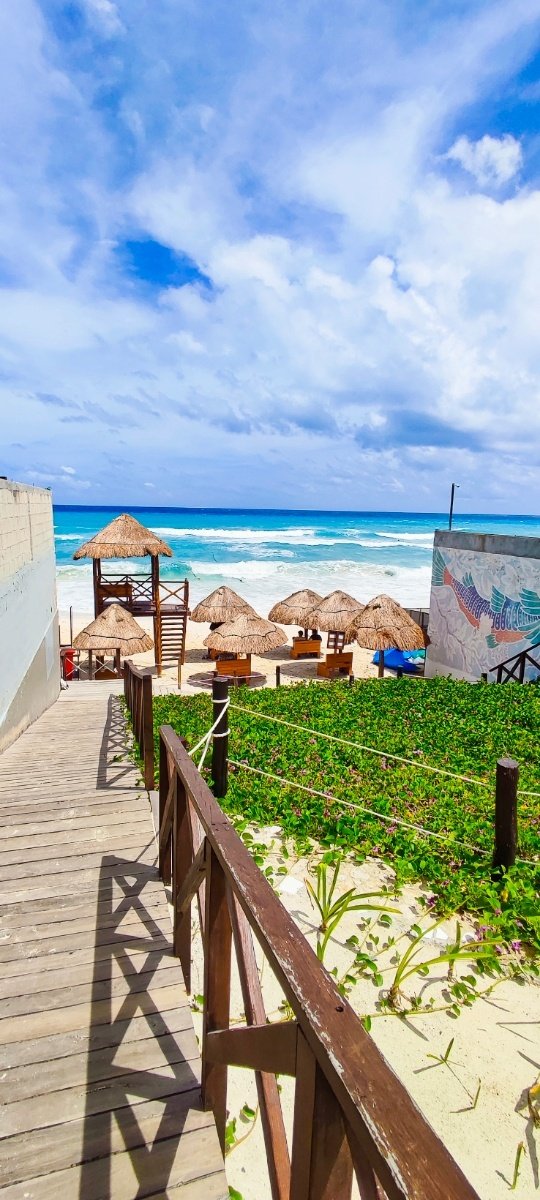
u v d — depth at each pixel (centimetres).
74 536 6034
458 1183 75
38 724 968
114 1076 232
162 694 1644
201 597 3394
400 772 674
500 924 368
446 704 1051
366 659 2252
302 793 599
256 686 1756
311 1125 108
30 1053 242
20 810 496
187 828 294
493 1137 235
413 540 6562
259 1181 214
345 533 7306
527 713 945
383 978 324
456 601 1548
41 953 307
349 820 513
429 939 360
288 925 139
